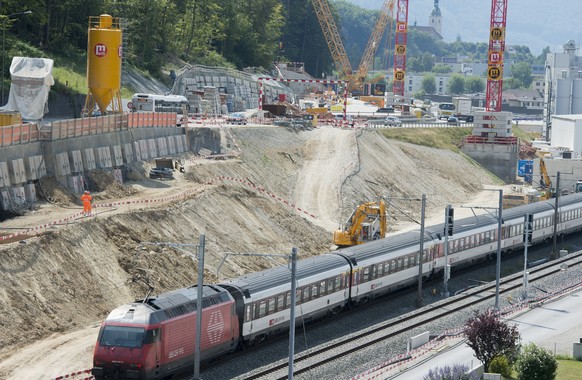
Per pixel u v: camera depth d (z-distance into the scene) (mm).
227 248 145875
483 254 162875
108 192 151750
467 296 137750
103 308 113125
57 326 105125
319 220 188500
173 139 191125
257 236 158500
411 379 92812
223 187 169375
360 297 126500
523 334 115625
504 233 169125
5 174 129875
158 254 128625
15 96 174625
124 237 129125
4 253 108000
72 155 148000
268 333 106750
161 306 90188
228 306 97812
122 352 86500
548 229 187125
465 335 102125
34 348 97562
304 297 112312
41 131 143125
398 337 113125
